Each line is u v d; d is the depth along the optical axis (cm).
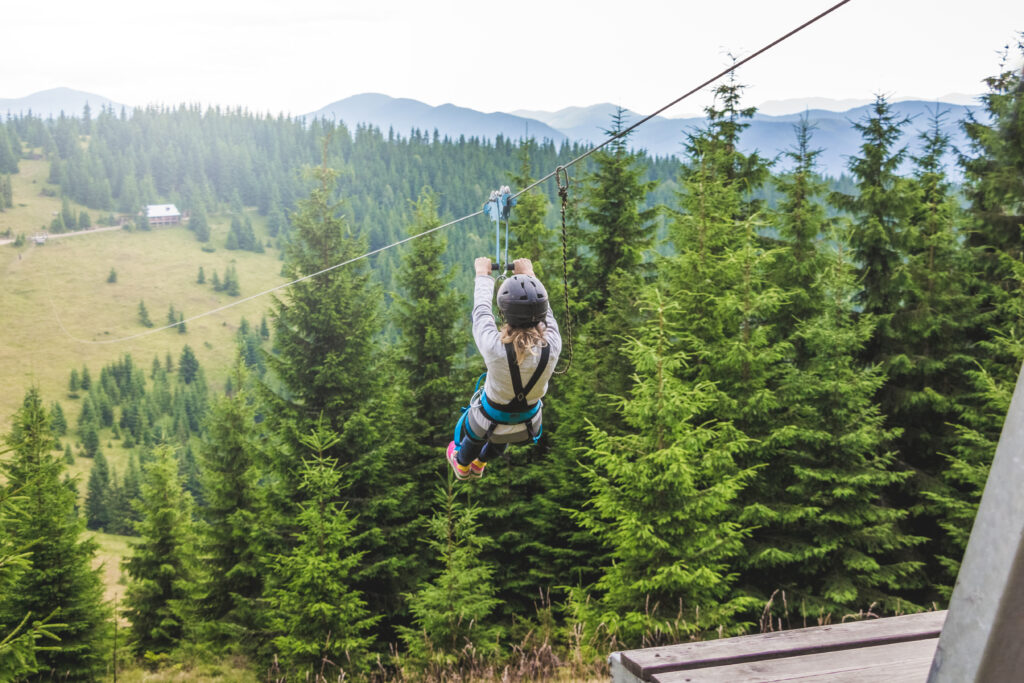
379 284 2167
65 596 1778
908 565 1393
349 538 1742
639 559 1144
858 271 1800
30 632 873
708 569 1092
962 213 1775
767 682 270
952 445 1631
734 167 2062
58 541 1753
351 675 1439
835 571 1364
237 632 1972
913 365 1639
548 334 363
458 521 1603
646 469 1115
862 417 1386
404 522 1992
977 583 130
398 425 2059
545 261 2225
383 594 1889
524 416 381
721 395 1363
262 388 2031
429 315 2098
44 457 1770
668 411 1127
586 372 1727
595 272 2239
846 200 1817
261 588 2156
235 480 2238
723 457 1185
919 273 1706
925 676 272
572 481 1700
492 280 401
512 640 1639
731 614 1095
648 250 2203
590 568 1631
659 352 1188
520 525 1869
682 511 1110
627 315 1775
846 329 1413
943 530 1619
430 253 2128
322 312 2003
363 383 2064
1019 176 1642
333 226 2114
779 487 1416
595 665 893
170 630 2498
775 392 1469
